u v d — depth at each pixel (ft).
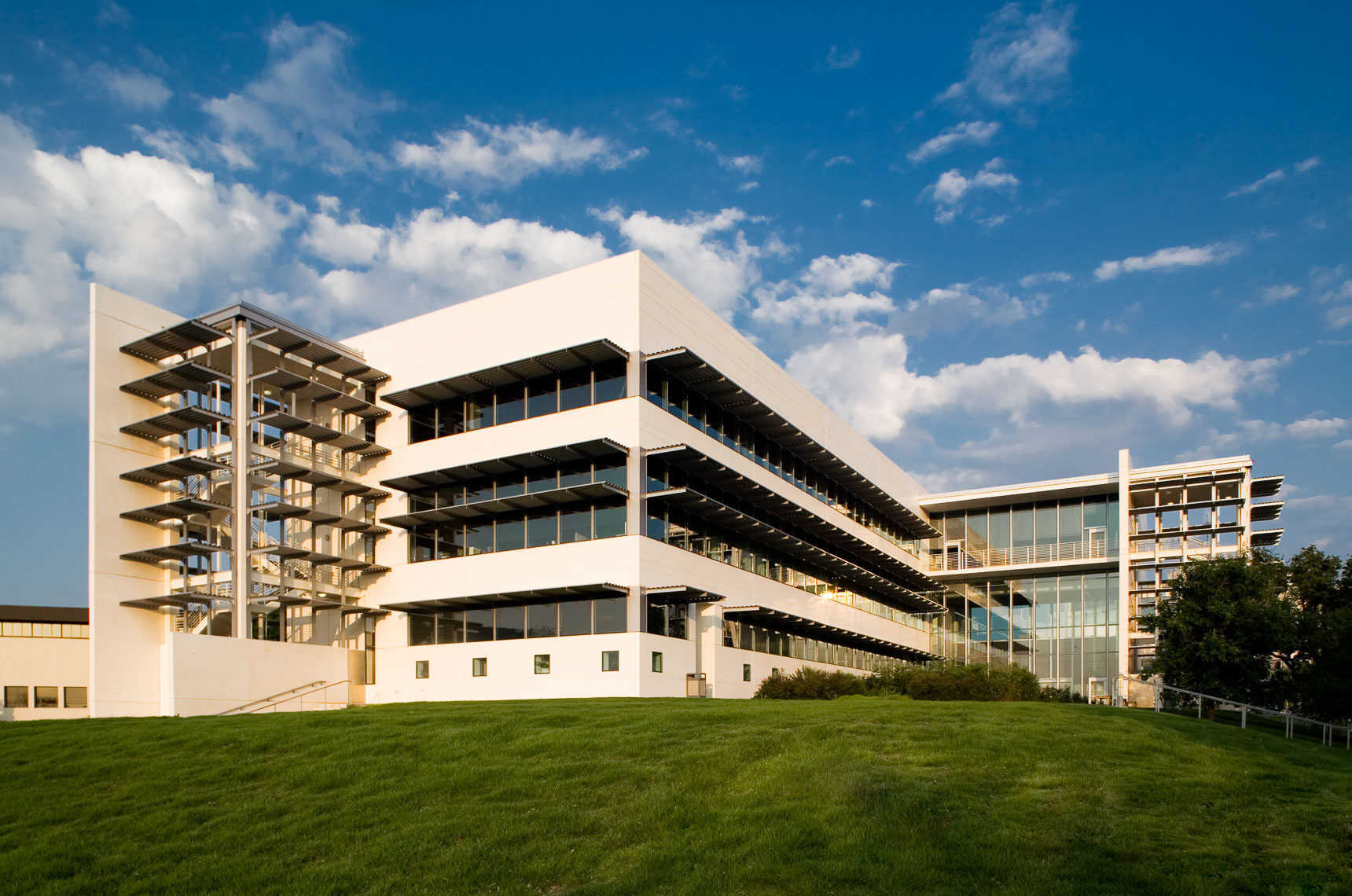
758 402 138.51
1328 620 102.17
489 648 126.11
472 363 134.10
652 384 123.65
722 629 132.36
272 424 130.62
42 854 48.03
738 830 45.93
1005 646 199.00
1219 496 182.19
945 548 208.95
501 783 54.60
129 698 125.90
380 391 142.92
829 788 50.75
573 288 127.34
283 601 128.77
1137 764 57.31
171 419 128.47
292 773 58.95
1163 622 107.45
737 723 68.13
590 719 71.46
